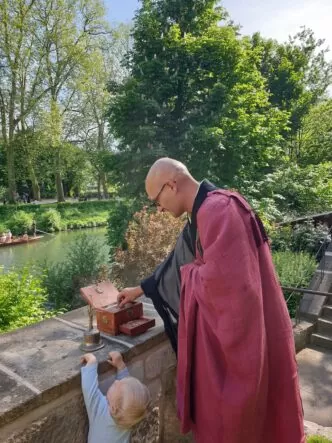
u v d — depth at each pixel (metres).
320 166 12.22
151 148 8.66
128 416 1.25
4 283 4.05
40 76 21.17
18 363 1.28
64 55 20.98
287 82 17.88
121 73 23.42
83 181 29.72
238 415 1.18
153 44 9.62
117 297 1.59
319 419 3.07
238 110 10.36
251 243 1.19
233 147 9.48
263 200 9.60
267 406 1.31
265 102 11.70
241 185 10.02
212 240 1.16
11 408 1.02
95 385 1.24
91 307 1.52
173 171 1.33
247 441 1.22
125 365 1.38
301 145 17.27
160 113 9.16
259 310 1.15
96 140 24.64
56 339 1.48
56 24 19.95
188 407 1.36
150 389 1.59
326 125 16.81
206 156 8.99
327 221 7.82
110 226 9.10
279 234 7.23
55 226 19.97
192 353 1.33
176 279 1.50
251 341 1.14
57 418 1.17
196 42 9.63
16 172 24.92
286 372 1.28
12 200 22.42
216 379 1.22
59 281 6.16
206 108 9.52
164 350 1.65
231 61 10.09
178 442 1.79
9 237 16.45
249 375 1.15
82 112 23.58
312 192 10.86
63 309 5.10
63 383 1.16
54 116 20.62
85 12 20.84
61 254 13.74
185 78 9.54
